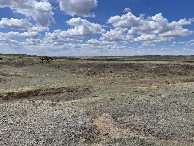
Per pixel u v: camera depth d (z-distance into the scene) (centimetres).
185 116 2302
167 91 3472
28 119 2102
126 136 1886
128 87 4291
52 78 5175
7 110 2395
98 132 1959
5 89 3669
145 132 1961
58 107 2642
